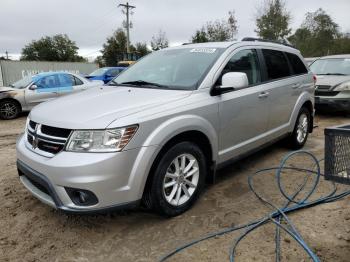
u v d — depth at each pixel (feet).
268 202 12.85
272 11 126.93
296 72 18.69
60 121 10.37
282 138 17.88
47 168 10.02
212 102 12.60
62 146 10.16
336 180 8.36
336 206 12.35
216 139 12.91
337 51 151.23
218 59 13.62
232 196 13.52
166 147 11.21
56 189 10.00
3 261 9.68
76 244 10.49
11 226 11.46
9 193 13.93
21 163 11.42
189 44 16.06
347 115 31.42
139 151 10.26
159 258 9.73
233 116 13.58
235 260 9.48
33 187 11.48
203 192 13.88
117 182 9.93
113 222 11.66
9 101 34.76
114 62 171.22
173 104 11.50
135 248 10.24
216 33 124.88
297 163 17.30
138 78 14.62
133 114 10.42
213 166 13.09
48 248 10.29
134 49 169.78
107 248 10.28
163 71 14.33
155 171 10.83
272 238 10.49
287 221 11.21
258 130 15.39
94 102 11.69
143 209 11.83
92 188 9.65
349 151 8.11
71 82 37.88
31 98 35.63
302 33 153.99
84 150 9.85
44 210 12.45
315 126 26.53
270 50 16.92
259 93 14.99
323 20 150.71
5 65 84.07
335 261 9.34
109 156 9.74
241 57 14.70
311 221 11.39
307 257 9.52
